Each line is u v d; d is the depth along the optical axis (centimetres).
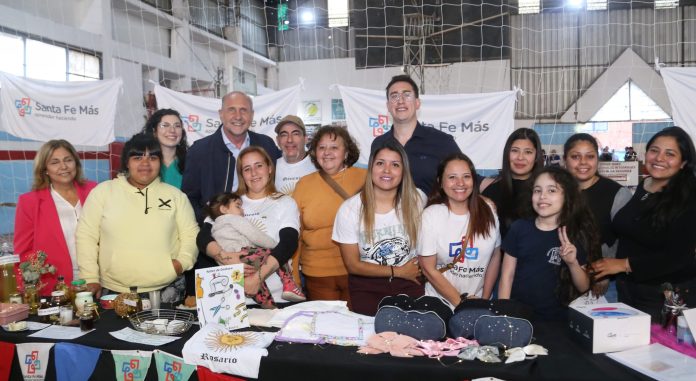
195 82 1345
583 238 196
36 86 532
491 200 238
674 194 203
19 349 183
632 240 219
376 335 166
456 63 1461
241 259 206
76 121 538
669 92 395
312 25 1688
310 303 204
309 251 256
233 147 302
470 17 1447
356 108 471
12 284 214
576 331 166
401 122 275
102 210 229
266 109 485
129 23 1081
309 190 254
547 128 1451
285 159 297
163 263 225
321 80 1688
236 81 1438
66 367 178
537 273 201
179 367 167
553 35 1441
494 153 472
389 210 216
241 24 1568
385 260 214
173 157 316
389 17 1478
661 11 1410
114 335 182
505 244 209
